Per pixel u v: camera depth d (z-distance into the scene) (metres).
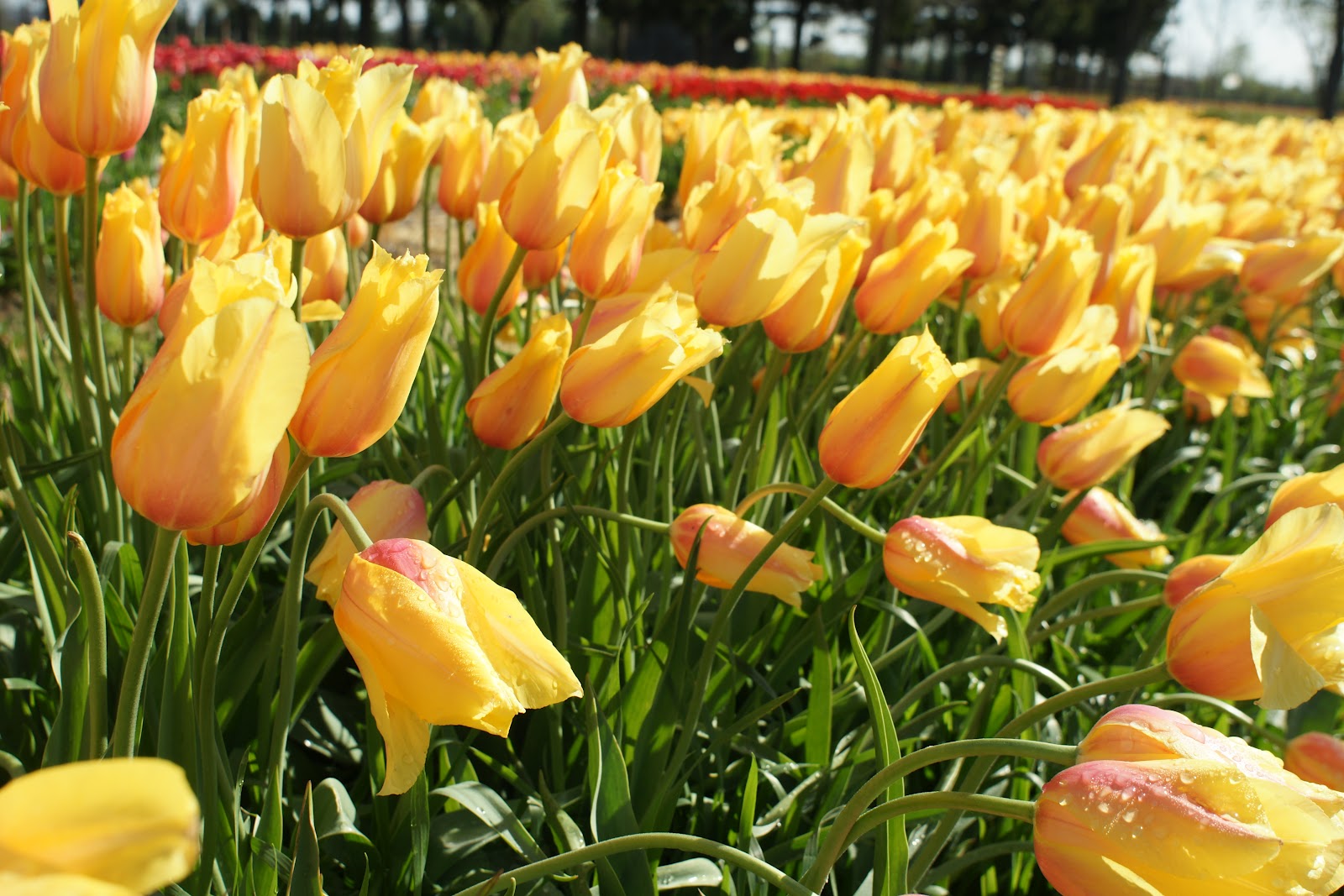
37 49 0.65
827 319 0.70
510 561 0.73
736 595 0.58
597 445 0.81
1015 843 0.63
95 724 0.45
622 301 0.67
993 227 0.92
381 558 0.42
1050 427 1.18
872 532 0.62
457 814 0.62
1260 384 1.16
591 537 0.65
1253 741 0.81
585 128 0.65
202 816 0.49
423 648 0.40
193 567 0.77
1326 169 2.26
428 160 0.87
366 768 0.64
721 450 0.90
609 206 0.67
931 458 1.01
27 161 0.67
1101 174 1.31
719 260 0.65
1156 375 1.21
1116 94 16.25
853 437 0.55
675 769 0.59
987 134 1.95
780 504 0.83
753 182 0.75
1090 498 0.88
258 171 0.56
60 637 0.64
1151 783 0.42
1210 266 1.16
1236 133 3.63
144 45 0.61
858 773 0.69
